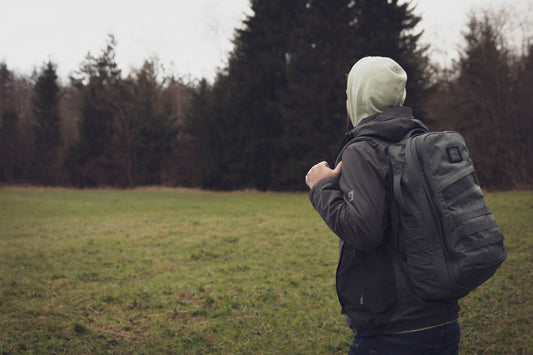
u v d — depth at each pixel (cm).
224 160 3119
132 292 502
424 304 119
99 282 562
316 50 2572
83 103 3959
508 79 2462
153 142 3784
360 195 120
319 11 2605
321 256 707
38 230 1049
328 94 2505
